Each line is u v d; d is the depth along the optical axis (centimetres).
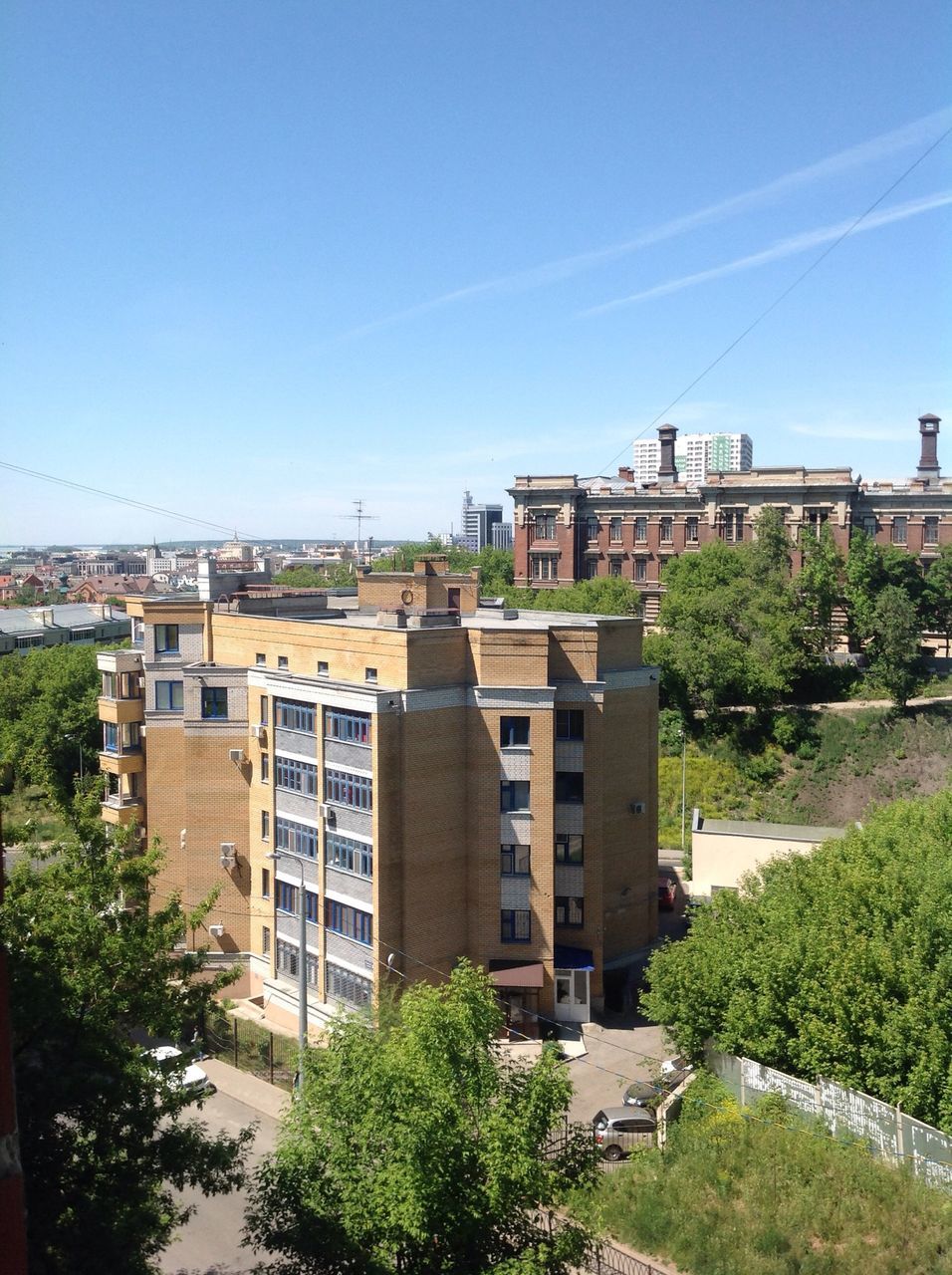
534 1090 1881
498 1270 1644
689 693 6600
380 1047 2000
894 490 8369
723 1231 2045
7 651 10044
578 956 3984
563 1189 1930
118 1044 1831
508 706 3847
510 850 3884
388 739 3659
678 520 8950
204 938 4253
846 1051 2478
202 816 4250
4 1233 361
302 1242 1722
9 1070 371
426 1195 1708
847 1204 2042
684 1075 3241
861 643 7081
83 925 2008
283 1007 4012
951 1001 2450
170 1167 1770
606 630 4281
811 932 2709
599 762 4034
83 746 6869
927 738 6219
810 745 6331
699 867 4641
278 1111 3300
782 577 7038
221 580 5066
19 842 2105
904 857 3164
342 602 5500
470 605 5250
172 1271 2409
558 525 9431
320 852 3856
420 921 3756
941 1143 2195
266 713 4134
